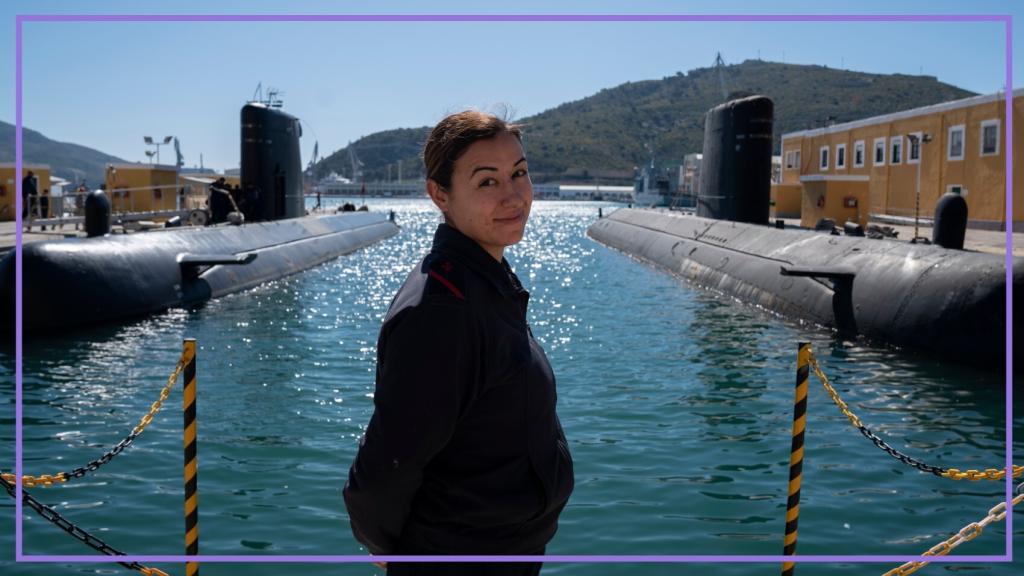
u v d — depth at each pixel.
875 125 36.91
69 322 14.23
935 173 31.89
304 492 6.88
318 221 32.22
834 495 6.89
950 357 11.85
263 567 5.51
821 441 8.34
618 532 6.15
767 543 5.96
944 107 31.23
